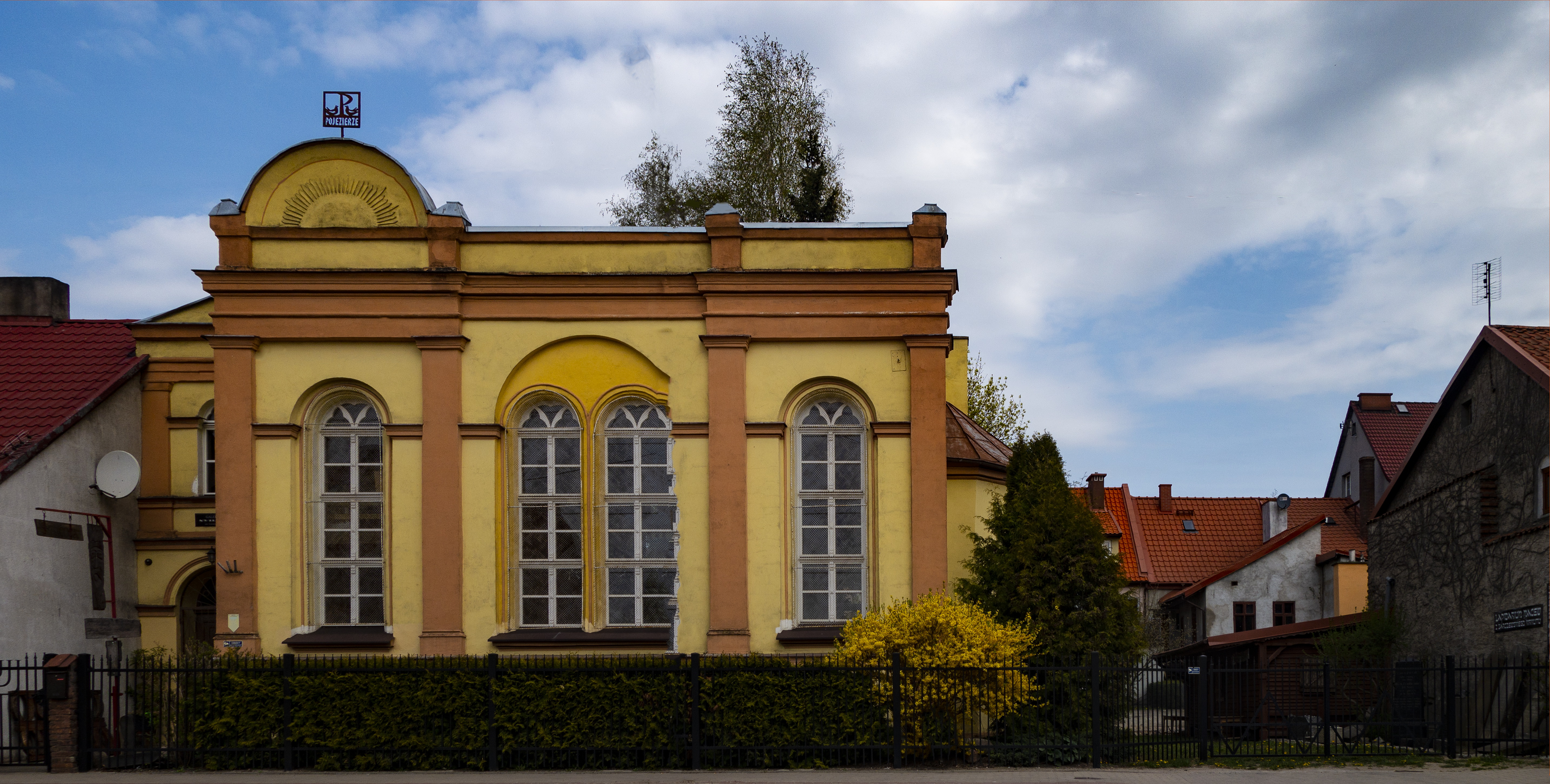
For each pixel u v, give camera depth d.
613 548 16.98
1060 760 14.54
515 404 17.02
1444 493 19.78
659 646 16.39
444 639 16.19
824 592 16.80
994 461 18.12
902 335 16.73
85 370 19.95
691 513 16.61
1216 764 14.53
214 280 16.81
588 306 16.98
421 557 16.50
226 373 16.72
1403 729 16.83
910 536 16.48
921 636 14.76
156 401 20.03
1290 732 16.58
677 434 16.72
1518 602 17.00
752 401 16.80
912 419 16.61
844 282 16.80
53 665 14.70
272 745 14.98
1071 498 15.96
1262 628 35.03
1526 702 16.33
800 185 31.94
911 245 16.95
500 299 17.00
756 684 14.73
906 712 14.45
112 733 17.88
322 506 16.98
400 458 16.69
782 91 32.56
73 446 18.28
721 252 16.92
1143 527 42.94
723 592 16.28
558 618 16.86
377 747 14.84
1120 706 14.91
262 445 16.77
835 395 17.08
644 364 17.06
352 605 16.83
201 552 19.61
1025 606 15.50
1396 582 22.09
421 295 16.84
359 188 17.12
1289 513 42.00
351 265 16.98
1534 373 16.84
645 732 14.74
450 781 13.79
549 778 13.95
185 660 15.46
